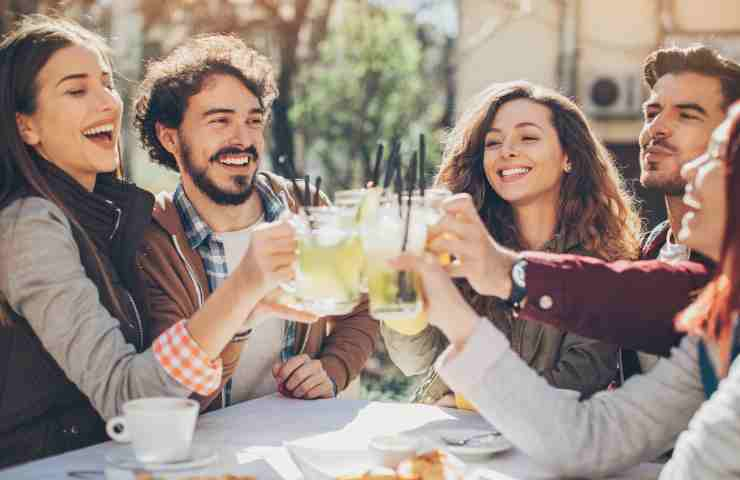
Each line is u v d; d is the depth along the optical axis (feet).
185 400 5.97
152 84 9.46
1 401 7.08
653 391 5.93
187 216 9.20
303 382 8.33
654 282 6.26
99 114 7.67
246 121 9.13
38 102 7.50
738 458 4.83
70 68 7.55
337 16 30.40
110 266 7.72
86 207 7.77
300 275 6.04
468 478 5.57
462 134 9.43
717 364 5.65
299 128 29.14
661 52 8.87
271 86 9.59
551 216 9.33
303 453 6.03
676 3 26.61
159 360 6.52
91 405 7.38
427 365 8.94
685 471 5.01
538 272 6.17
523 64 27.78
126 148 27.50
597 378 8.37
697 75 8.54
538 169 9.00
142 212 8.18
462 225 6.07
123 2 25.98
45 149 7.66
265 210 9.62
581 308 6.18
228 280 6.38
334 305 6.05
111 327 6.88
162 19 25.61
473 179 9.41
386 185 5.86
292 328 9.26
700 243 5.89
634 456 5.91
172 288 8.74
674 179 8.57
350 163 29.09
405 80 29.60
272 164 23.97
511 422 5.73
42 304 6.84
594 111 27.12
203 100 9.02
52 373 7.17
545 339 8.52
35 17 8.11
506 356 5.74
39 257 6.91
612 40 27.07
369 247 5.72
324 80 29.53
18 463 7.09
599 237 9.23
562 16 27.27
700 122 8.49
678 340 6.31
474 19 27.99
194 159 9.09
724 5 26.35
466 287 8.82
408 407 7.92
